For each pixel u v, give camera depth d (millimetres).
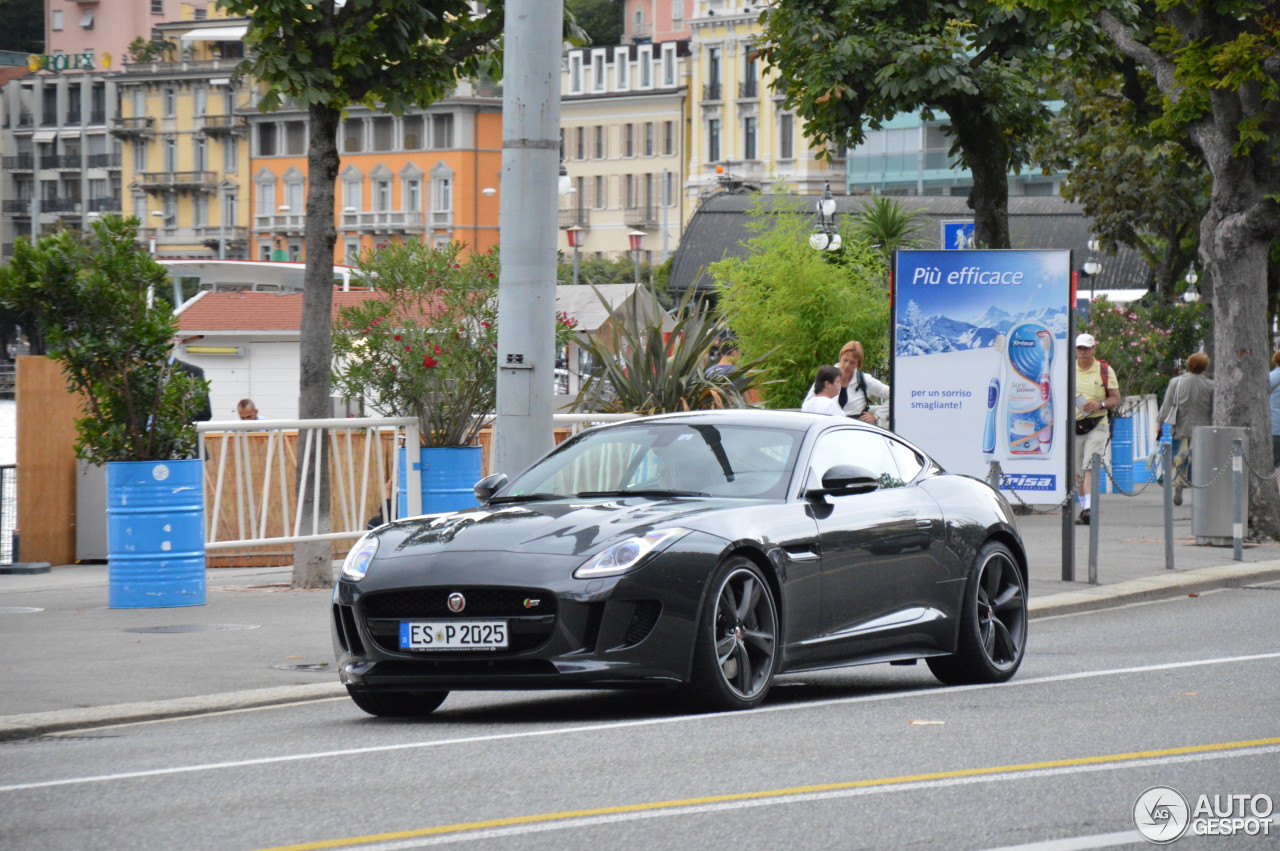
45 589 28438
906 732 14586
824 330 48531
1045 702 16547
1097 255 91438
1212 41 34844
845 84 44344
